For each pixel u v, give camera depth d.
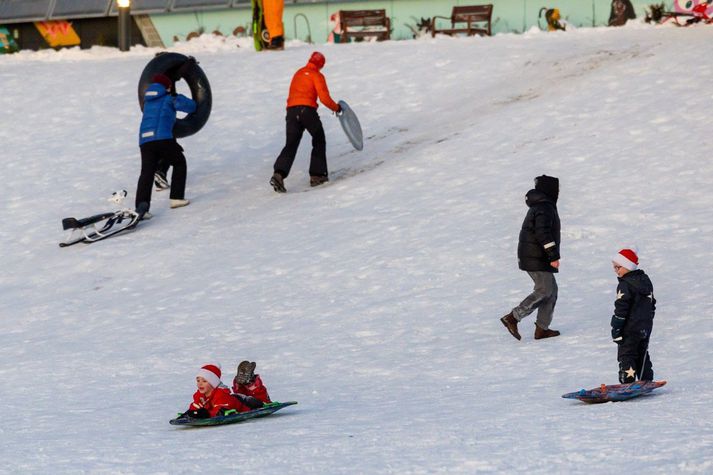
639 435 15.03
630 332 19.88
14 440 18.06
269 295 33.19
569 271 31.69
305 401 21.14
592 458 13.77
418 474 13.53
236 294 33.75
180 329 30.52
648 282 19.97
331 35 86.94
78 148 55.03
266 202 44.81
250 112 57.91
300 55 68.62
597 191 38.41
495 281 31.69
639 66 53.56
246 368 19.86
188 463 15.01
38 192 49.38
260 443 16.44
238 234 40.78
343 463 14.41
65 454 16.23
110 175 50.88
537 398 19.44
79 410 21.48
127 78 66.75
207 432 18.08
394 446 15.45
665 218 34.97
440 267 33.56
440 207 39.69
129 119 58.97
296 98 45.78
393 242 36.62
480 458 14.19
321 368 24.98
